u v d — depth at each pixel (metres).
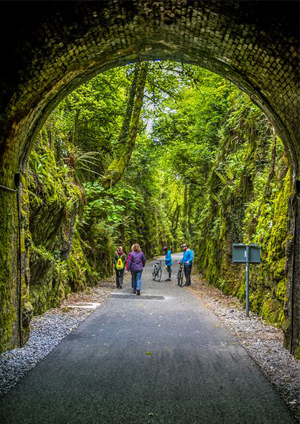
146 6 4.32
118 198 16.05
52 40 4.36
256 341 6.09
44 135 8.73
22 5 3.60
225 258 12.79
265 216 8.75
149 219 33.72
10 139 5.12
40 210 7.53
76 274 11.64
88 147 17.64
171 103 18.64
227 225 12.90
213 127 17.86
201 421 3.33
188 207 30.34
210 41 5.06
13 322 5.40
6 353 5.22
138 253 12.21
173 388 4.08
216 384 4.20
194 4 4.26
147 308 9.39
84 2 3.92
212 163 19.06
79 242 13.45
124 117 17.17
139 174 24.83
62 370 4.63
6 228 5.23
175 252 54.66
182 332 6.76
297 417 3.40
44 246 8.60
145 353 5.42
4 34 3.87
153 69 16.08
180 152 21.47
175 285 15.57
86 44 4.87
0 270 5.00
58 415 3.43
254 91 5.70
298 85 4.60
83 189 13.52
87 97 14.19
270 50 4.48
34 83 4.83
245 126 12.16
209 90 15.82
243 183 11.88
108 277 17.92
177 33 5.12
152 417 3.40
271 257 7.67
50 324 7.21
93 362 4.97
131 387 4.11
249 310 9.05
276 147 8.66
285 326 5.62
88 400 3.76
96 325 7.31
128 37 5.15
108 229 15.88
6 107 4.66
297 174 5.52
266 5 3.77
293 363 4.89
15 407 3.58
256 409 3.56
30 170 7.36
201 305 9.93
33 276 7.64
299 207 5.30
